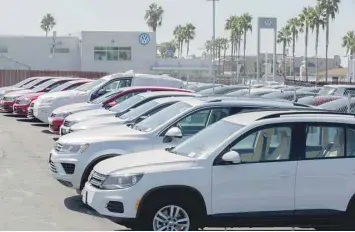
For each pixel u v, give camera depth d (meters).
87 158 10.65
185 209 7.96
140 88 19.75
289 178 8.12
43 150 18.06
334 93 27.17
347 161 8.32
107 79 23.30
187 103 11.61
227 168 8.02
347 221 8.29
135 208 7.86
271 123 8.34
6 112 32.25
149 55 75.12
